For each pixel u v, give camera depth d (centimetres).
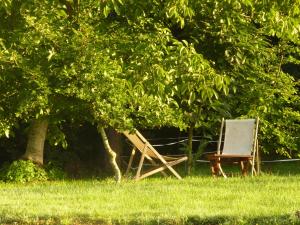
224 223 1792
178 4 1959
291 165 4784
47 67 2662
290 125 4241
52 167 4147
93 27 2467
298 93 4734
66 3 2253
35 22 2377
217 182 2769
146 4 2170
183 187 2578
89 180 3691
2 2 1902
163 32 2189
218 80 1905
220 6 2252
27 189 2795
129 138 3459
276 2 2069
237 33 3619
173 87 1942
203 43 3650
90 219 1909
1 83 2617
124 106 3253
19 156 4797
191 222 1834
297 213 1823
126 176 3525
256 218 1825
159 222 1828
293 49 4122
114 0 1891
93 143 4850
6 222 1942
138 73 1962
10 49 2428
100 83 2869
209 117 4025
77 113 3350
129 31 2367
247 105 4119
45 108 3123
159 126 3738
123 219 1875
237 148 3275
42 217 1962
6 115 2802
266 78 4144
